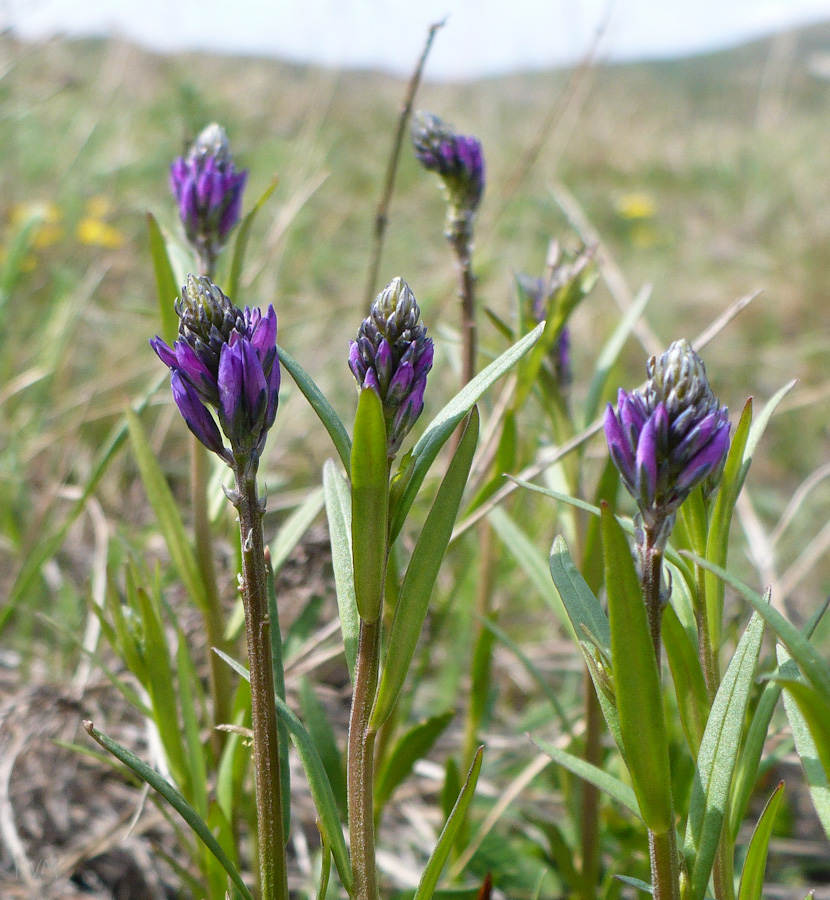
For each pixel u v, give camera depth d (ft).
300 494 1.63
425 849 1.11
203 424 0.57
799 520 1.95
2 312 1.73
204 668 1.15
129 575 0.91
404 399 0.57
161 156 2.97
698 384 0.55
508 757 1.26
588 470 1.74
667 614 0.65
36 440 1.69
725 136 5.48
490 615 1.05
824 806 0.63
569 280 0.97
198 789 0.84
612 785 0.61
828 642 1.53
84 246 2.36
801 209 3.92
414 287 2.48
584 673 0.93
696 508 0.66
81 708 1.09
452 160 0.91
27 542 1.37
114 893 1.06
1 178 2.65
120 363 1.95
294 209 1.65
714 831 0.61
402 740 0.91
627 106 5.83
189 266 0.96
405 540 1.21
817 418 2.35
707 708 0.67
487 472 1.08
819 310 2.96
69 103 3.28
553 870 1.06
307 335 2.11
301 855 1.05
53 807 1.08
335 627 1.01
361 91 5.76
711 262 3.48
